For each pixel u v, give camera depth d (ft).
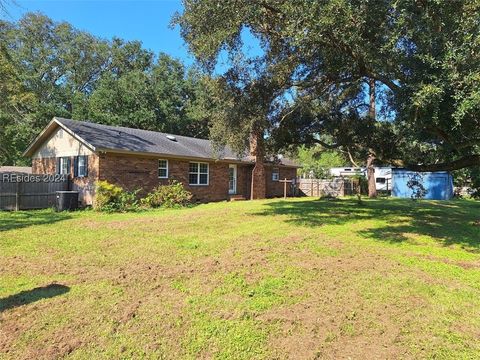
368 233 29.48
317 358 11.32
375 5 23.63
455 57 21.52
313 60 32.07
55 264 20.40
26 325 13.20
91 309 14.40
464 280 18.06
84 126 59.98
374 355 11.47
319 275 18.39
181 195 56.13
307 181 94.58
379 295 15.96
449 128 27.17
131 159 56.39
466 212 45.98
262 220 36.29
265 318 13.69
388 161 43.19
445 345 12.02
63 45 117.50
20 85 69.31
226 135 42.80
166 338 12.43
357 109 45.88
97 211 47.70
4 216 42.22
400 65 26.53
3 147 88.63
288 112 43.70
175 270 19.08
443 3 22.29
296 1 23.90
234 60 34.42
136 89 107.34
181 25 31.94
